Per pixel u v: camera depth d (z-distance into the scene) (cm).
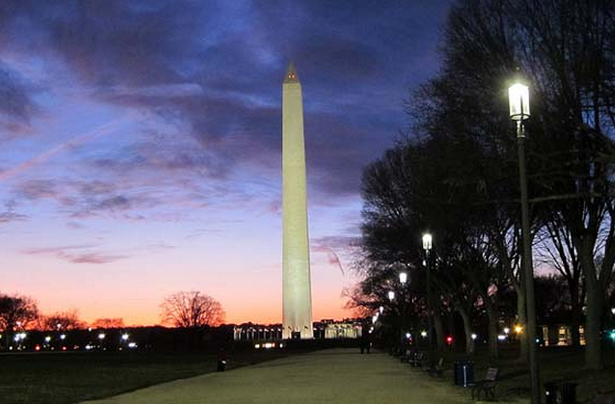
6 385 3297
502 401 2233
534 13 2542
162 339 12406
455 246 5047
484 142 2814
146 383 3369
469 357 5344
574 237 3130
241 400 2464
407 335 10438
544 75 2580
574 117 2508
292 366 4847
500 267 5238
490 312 5219
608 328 8262
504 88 2652
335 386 3008
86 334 17350
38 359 7181
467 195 3362
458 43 2773
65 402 2480
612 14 2400
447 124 2886
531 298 1633
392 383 3114
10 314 16950
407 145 4894
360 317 12356
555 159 2692
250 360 6050
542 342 9906
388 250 5625
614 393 1545
